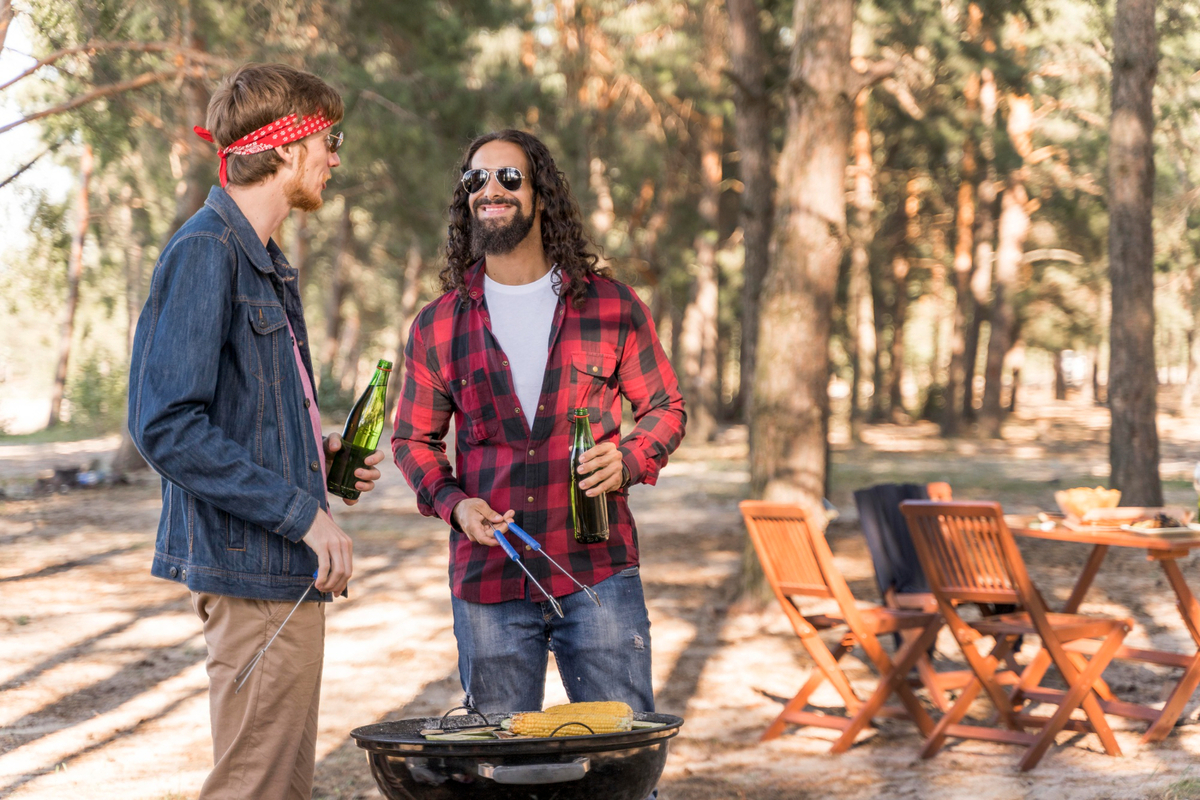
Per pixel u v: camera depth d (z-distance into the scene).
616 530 2.84
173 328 2.14
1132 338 11.44
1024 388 84.06
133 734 5.09
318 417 2.46
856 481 17.58
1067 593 8.48
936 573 4.79
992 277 34.09
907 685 4.87
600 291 2.88
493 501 2.81
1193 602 4.76
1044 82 26.77
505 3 16.47
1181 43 19.89
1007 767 4.48
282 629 2.27
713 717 5.38
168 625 7.66
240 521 2.25
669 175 25.11
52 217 10.98
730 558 10.76
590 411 2.84
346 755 4.75
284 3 11.38
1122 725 5.05
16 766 4.61
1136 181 11.48
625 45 20.75
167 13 10.25
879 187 29.53
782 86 15.12
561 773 1.98
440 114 14.03
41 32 9.16
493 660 2.79
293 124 2.34
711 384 27.00
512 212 2.76
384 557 10.92
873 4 19.42
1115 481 11.55
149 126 11.66
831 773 4.45
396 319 44.22
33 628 7.56
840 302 34.81
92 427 31.59
